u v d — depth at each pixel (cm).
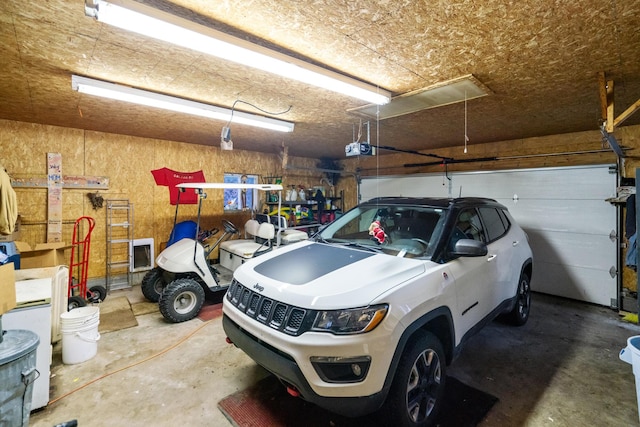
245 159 701
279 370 190
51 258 431
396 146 645
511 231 375
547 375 282
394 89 305
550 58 240
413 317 198
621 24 192
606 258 469
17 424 183
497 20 189
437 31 202
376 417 205
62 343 296
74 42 215
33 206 467
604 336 367
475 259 278
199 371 285
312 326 183
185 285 402
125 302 472
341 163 862
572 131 498
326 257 257
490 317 296
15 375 181
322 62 247
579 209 493
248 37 210
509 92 314
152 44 217
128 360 304
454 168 653
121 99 311
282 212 697
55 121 444
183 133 523
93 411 231
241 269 264
